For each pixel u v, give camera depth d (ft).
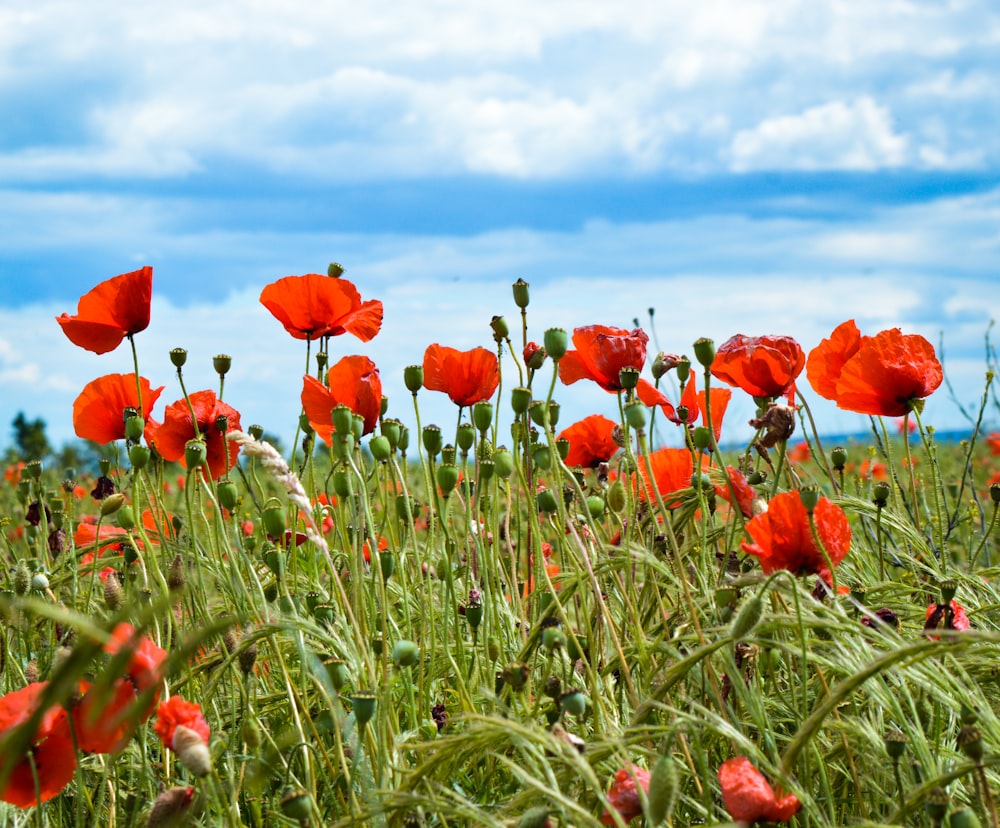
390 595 4.44
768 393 4.25
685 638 3.58
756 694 3.56
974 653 3.53
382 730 3.52
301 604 4.05
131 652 2.29
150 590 4.16
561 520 3.98
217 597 4.43
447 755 3.34
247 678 3.59
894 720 3.58
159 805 3.28
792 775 3.58
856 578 4.38
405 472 4.34
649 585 4.10
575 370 4.33
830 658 3.61
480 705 3.91
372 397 4.24
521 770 3.25
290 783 3.58
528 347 4.32
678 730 3.40
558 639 3.60
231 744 3.73
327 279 4.44
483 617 4.07
